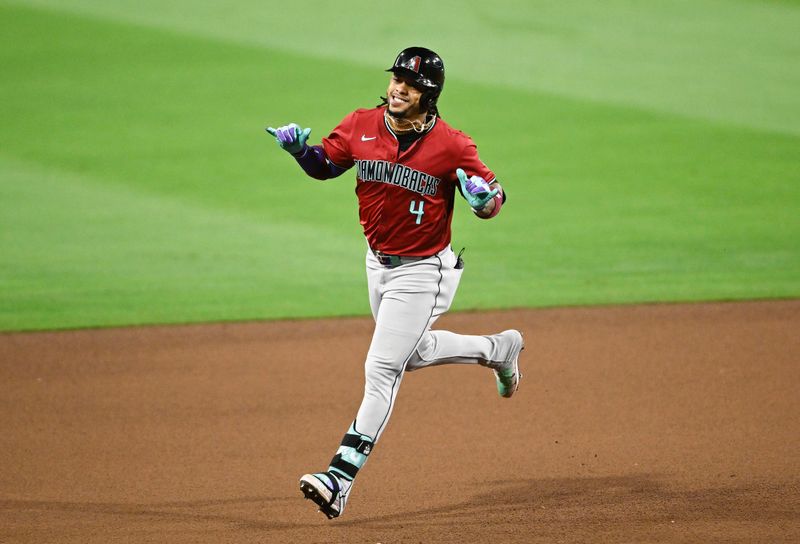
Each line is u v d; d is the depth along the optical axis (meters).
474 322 33.06
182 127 56.22
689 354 30.00
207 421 25.36
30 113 58.19
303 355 30.39
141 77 64.12
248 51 68.81
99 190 47.41
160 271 38.06
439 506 20.22
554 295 35.59
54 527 19.16
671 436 23.95
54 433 24.59
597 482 21.30
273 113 58.00
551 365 29.23
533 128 55.91
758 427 24.41
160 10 77.94
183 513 19.92
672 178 48.94
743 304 34.50
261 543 18.39
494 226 43.44
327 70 65.00
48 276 37.47
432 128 18.28
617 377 28.22
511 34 73.12
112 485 21.45
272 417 25.62
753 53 69.88
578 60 67.88
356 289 36.47
